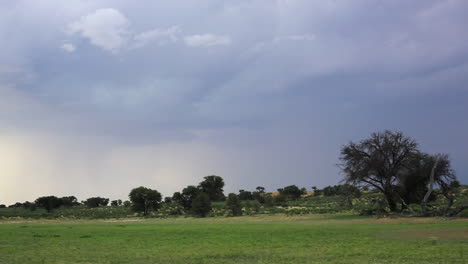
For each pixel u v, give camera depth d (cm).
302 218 6494
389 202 6494
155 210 11050
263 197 13588
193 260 1986
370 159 6262
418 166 6253
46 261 1978
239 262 1906
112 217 10062
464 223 4128
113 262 1942
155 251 2341
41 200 13475
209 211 9262
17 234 3650
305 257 2027
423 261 1839
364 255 2048
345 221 5331
